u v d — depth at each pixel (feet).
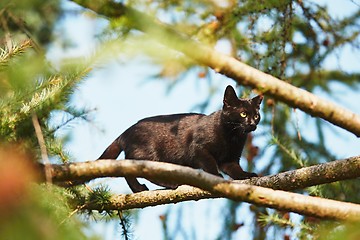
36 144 18.67
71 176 18.19
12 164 10.87
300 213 17.80
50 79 19.26
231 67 16.53
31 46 20.76
